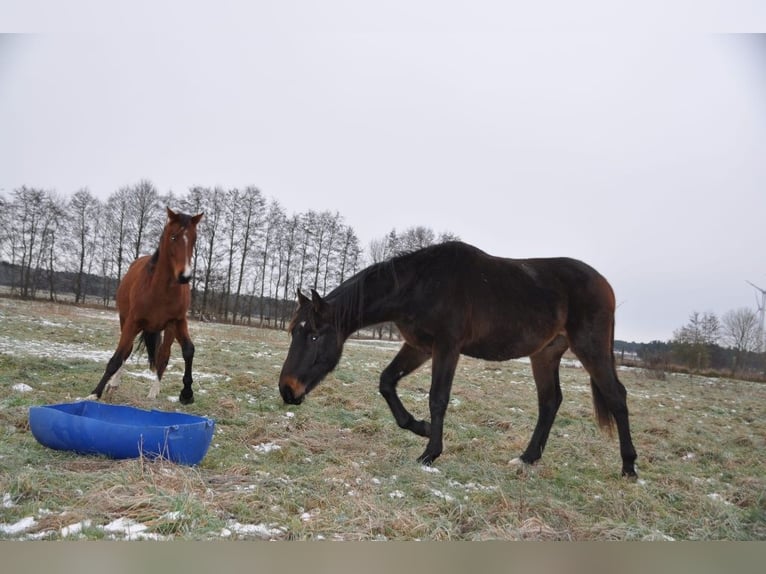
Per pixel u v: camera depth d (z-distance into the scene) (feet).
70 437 12.26
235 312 120.16
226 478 11.59
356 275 15.83
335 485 11.72
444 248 15.87
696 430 24.47
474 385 32.63
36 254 122.42
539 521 10.55
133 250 124.06
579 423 22.93
